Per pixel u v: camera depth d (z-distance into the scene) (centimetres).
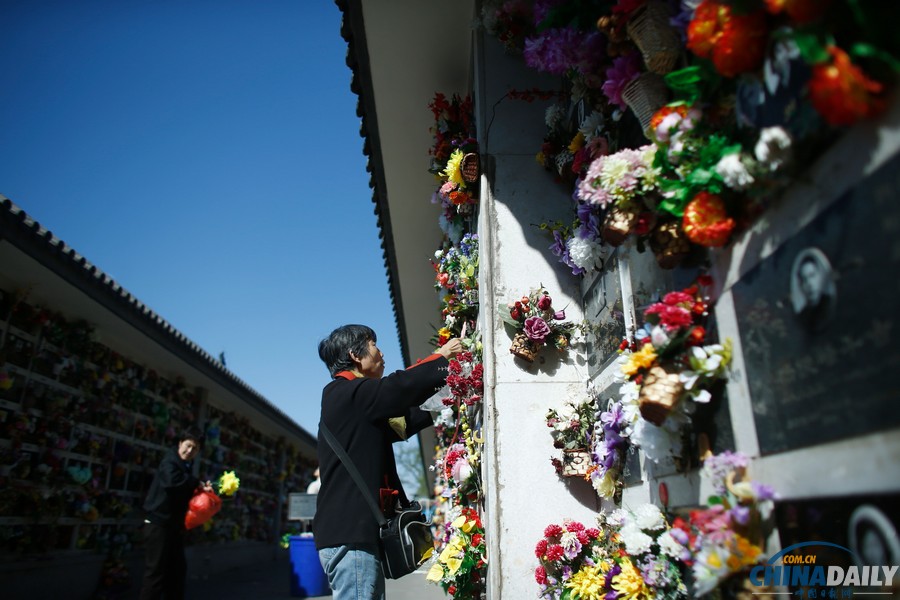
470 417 349
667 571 160
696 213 130
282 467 1413
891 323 87
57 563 547
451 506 393
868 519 93
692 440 152
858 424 94
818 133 102
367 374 259
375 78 428
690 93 141
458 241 394
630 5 154
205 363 795
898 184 86
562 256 270
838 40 97
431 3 364
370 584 208
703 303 143
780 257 115
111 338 673
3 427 500
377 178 521
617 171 152
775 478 117
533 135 306
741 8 110
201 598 663
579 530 232
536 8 229
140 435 725
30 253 446
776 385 116
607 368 232
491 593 241
